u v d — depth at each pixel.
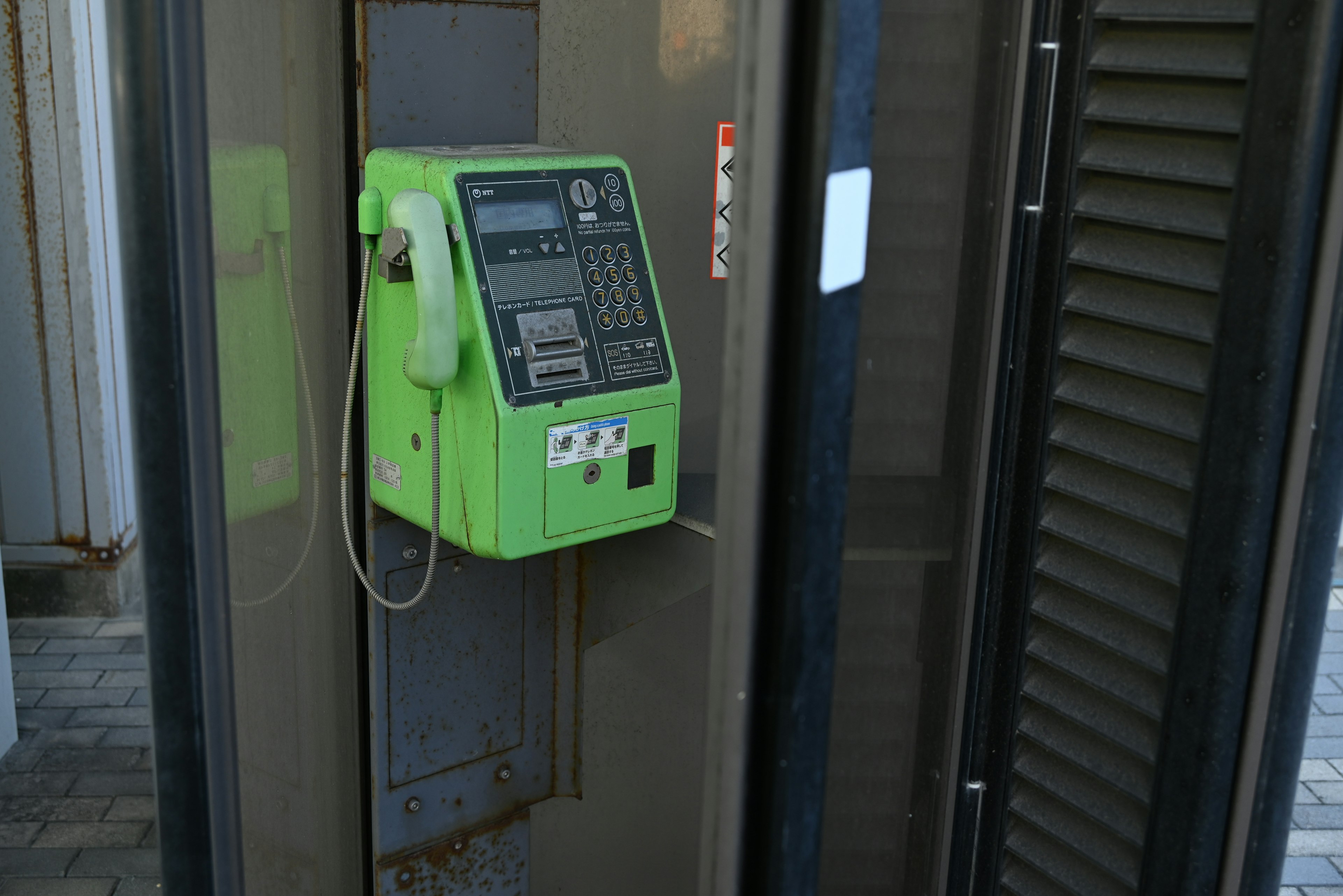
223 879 1.59
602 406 1.96
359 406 2.16
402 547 2.20
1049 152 1.79
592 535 2.01
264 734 2.26
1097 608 1.90
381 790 2.30
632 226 2.05
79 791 3.61
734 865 1.19
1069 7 1.74
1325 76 1.53
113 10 1.36
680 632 2.36
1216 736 1.77
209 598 1.51
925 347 1.70
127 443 4.72
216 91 1.92
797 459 1.10
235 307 2.04
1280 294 1.61
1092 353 1.83
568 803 2.56
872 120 1.07
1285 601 1.73
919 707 1.89
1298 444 1.67
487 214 1.89
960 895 2.09
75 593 4.64
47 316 4.39
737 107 1.08
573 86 2.18
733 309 1.10
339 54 2.04
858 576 1.63
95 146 4.27
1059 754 1.97
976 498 1.92
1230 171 1.64
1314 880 3.42
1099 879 1.97
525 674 2.45
